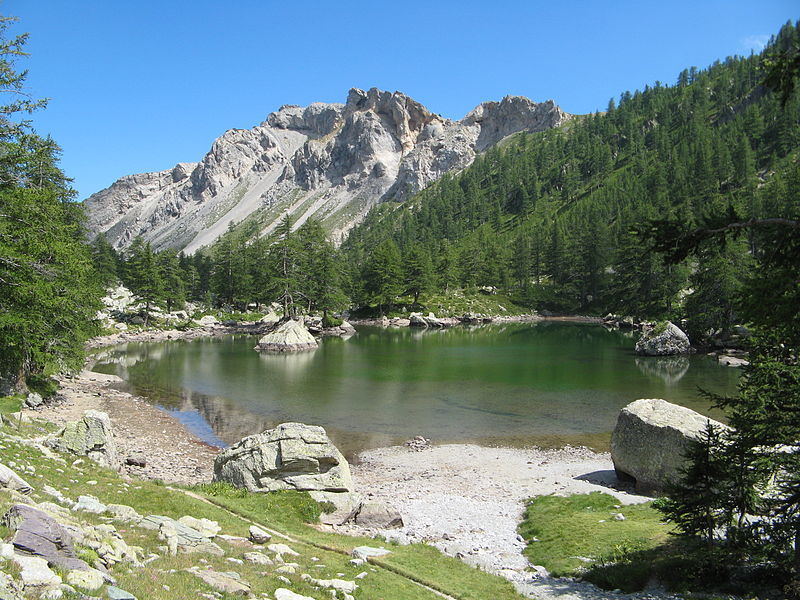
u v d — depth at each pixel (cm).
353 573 1385
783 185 10925
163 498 1756
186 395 4634
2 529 889
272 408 4206
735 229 1095
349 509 2077
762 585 1344
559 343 8288
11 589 682
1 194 2662
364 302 13512
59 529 912
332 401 4434
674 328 7025
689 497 1479
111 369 5931
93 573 827
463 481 2702
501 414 4038
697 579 1403
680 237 1127
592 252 14062
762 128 16100
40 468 1733
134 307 10825
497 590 1434
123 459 2717
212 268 14538
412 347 7900
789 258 1074
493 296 14825
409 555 1669
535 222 19075
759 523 1391
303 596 1089
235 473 2230
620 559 1609
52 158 3653
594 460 3031
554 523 2008
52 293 2992
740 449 1402
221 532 1564
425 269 13712
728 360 6259
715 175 14400
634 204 15538
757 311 1120
